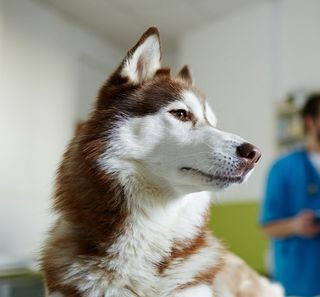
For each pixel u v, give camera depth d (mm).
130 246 1304
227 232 4312
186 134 1403
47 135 4656
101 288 1253
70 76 5035
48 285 1317
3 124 4152
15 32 4320
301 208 2738
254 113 4660
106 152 1354
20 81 4359
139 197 1354
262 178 4418
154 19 5086
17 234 4199
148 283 1271
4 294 3068
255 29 4746
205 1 4691
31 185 4430
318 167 2789
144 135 1385
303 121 2941
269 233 2787
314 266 2648
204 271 1325
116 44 5746
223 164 1328
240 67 4840
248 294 1733
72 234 1331
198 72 5199
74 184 1370
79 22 5141
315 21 4355
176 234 1353
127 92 1467
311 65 4336
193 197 1414
